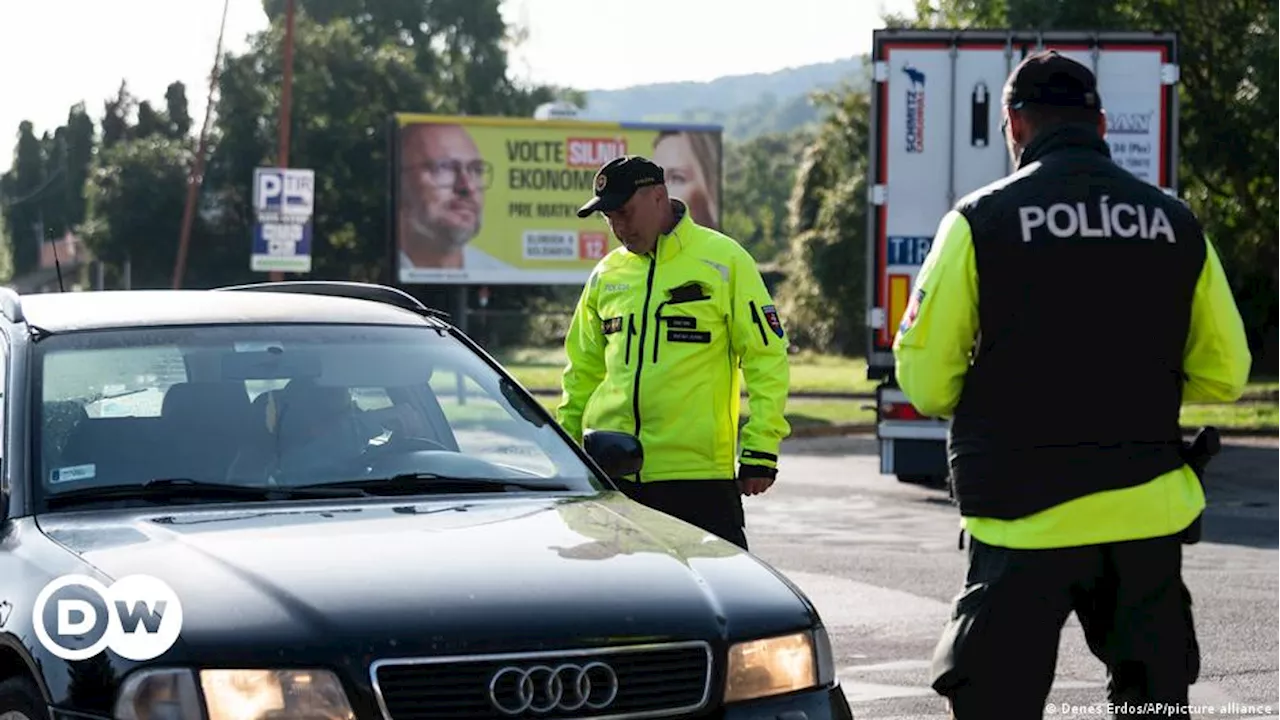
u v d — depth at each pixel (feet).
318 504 24.40
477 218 177.99
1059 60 22.66
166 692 19.98
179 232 315.99
